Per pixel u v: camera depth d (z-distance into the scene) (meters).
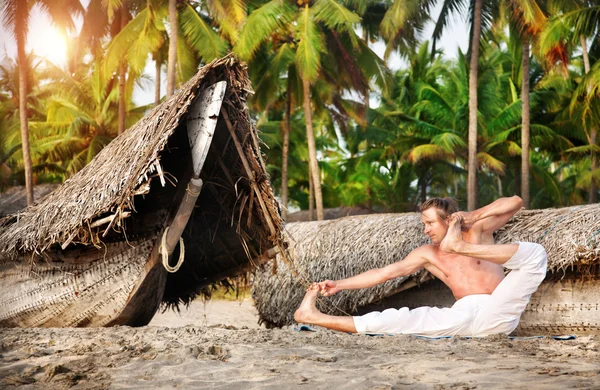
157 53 24.81
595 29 18.73
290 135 33.75
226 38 24.16
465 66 28.31
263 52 25.42
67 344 4.57
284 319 8.22
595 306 6.21
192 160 5.50
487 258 4.96
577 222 6.50
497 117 27.39
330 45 24.33
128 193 5.23
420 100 29.61
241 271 7.16
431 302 7.42
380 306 7.77
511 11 20.89
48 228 5.90
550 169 39.59
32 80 33.03
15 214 7.21
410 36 25.05
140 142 5.58
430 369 3.52
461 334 5.07
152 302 6.31
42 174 38.62
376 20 26.97
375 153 31.42
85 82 31.30
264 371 3.50
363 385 3.12
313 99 27.42
